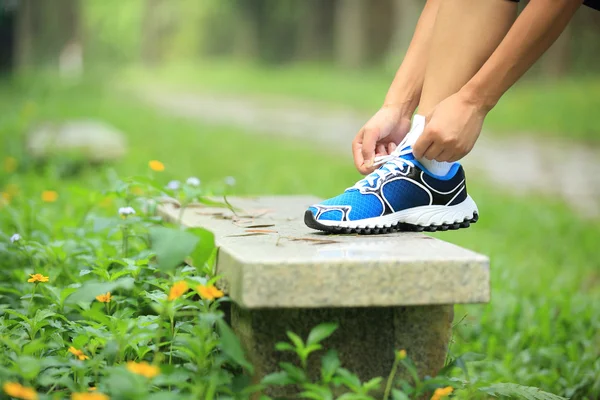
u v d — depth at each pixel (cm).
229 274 253
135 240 402
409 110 337
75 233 441
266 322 259
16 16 3247
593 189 1115
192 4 5441
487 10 291
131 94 2792
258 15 4525
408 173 299
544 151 1430
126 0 5738
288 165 1211
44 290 344
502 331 436
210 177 1020
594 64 2856
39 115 1714
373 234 297
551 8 262
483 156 1381
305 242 278
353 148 333
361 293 241
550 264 644
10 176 859
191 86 3466
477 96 276
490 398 337
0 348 270
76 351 252
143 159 1103
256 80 3347
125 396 214
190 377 248
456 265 246
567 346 405
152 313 312
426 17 340
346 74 3216
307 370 261
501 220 842
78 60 3456
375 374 267
